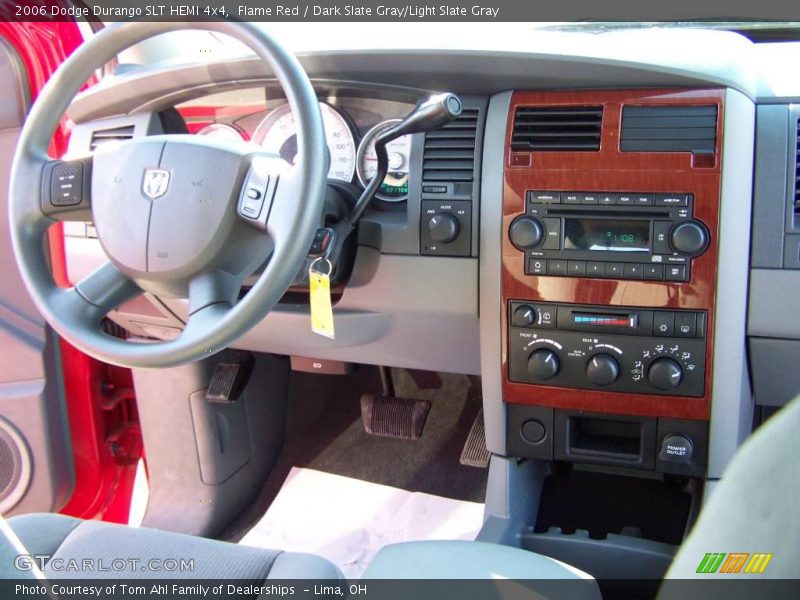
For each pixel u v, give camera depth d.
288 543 1.92
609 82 1.32
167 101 1.57
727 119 1.26
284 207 1.08
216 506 1.99
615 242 1.34
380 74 1.42
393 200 1.52
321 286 1.27
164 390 1.93
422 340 1.58
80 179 1.21
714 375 1.33
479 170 1.40
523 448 1.50
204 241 1.13
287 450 2.21
